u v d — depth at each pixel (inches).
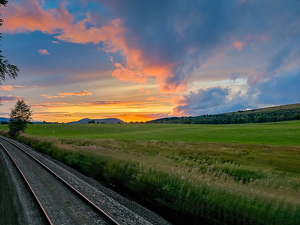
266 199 249.4
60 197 315.3
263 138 1617.9
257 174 482.0
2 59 572.7
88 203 289.3
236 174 495.2
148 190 335.9
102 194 328.8
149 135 2337.6
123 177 406.6
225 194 269.9
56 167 543.2
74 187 361.1
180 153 871.7
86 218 247.3
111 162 498.9
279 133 1862.7
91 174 477.1
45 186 370.0
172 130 2935.5
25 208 274.4
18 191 341.1
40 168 525.0
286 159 690.8
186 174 369.1
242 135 1875.0
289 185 356.5
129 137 2150.6
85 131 3223.4
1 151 837.2
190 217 250.1
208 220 238.4
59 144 941.8
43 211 257.0
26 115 1961.1
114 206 282.0
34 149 988.6
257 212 227.1
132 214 257.9
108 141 1422.2
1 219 240.5
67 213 259.6
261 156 767.1
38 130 3149.6
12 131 1889.8
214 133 2177.7
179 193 294.2
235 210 237.9
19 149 923.4
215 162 661.3
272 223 209.6
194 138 1863.9
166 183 339.0
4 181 396.8
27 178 416.8
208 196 270.1
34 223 235.8
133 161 499.2
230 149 975.0
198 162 658.8
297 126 2605.8
